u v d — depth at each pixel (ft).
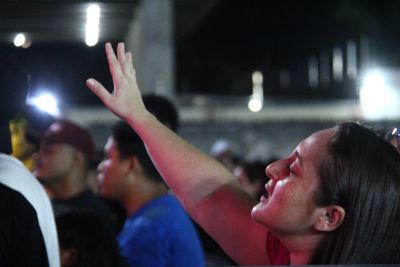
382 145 6.19
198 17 47.14
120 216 15.65
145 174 12.05
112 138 12.22
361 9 128.36
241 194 7.56
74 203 14.89
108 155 12.35
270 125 58.44
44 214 7.38
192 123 57.52
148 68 44.52
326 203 6.12
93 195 15.26
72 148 15.07
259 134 57.88
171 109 13.21
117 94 7.29
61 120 15.40
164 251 11.21
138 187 12.03
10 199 6.98
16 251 6.93
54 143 14.97
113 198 12.27
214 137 57.36
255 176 21.74
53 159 14.97
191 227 11.84
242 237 7.39
